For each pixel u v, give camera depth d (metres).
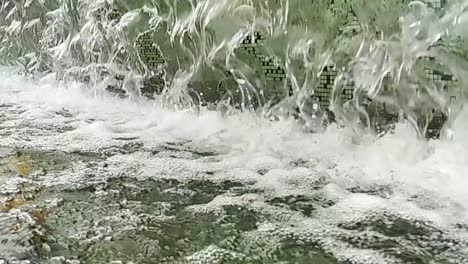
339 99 2.09
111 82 3.44
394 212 1.39
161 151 2.12
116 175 1.78
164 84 2.97
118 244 1.21
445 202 1.43
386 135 1.95
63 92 3.84
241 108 2.51
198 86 2.72
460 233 1.24
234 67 2.48
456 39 1.66
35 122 2.81
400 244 1.20
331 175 1.71
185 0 2.63
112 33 3.33
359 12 1.91
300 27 2.13
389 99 1.91
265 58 2.33
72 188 1.63
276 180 1.69
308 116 2.22
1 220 1.33
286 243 1.22
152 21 2.95
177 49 2.81
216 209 1.45
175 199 1.53
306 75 2.19
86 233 1.27
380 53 1.88
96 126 2.65
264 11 2.23
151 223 1.34
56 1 3.98
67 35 3.91
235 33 2.40
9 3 4.69
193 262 1.12
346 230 1.29
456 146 1.72
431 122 1.81
